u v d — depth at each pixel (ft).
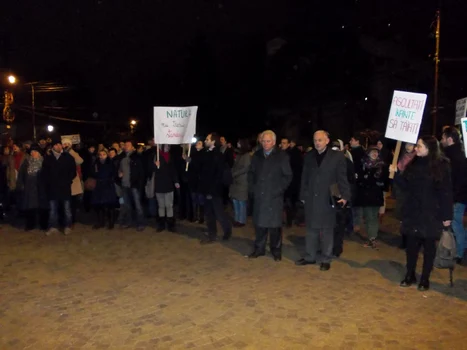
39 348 15.20
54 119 133.08
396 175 20.95
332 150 23.03
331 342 15.26
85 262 25.35
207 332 16.11
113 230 34.12
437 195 19.45
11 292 20.63
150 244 29.37
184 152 35.63
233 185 34.55
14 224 37.52
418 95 23.72
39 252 27.78
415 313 17.67
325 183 22.84
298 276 22.33
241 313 17.72
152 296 19.76
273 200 24.38
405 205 20.33
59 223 37.11
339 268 23.65
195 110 32.01
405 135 24.30
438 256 20.13
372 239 27.86
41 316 17.85
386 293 19.86
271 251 25.25
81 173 43.88
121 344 15.34
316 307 18.29
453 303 18.66
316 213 22.95
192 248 28.14
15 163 40.52
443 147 24.47
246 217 36.40
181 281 21.72
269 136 24.53
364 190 27.20
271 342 15.30
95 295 20.02
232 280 21.77
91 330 16.48
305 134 93.50
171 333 16.08
